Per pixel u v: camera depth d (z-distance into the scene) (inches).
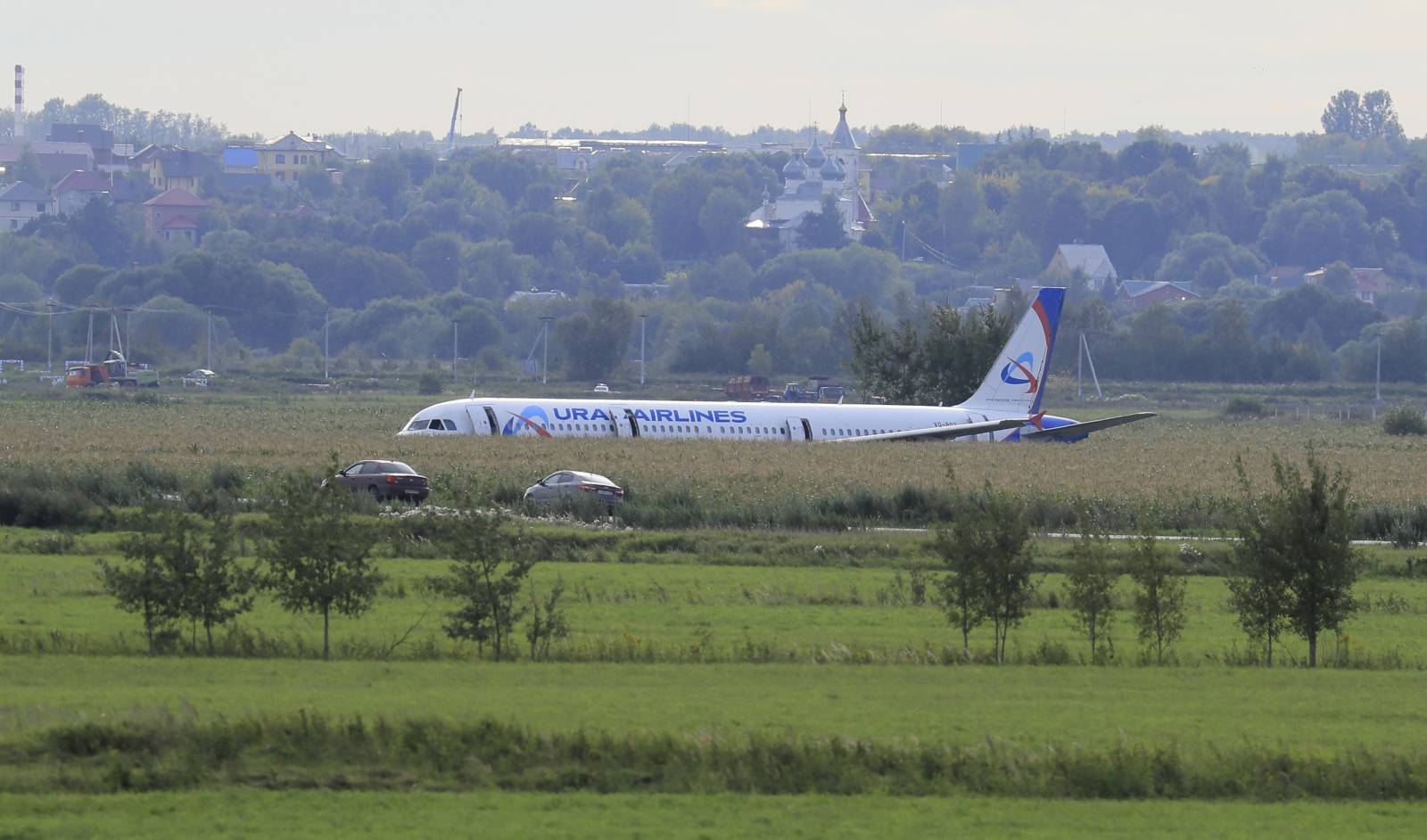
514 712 4407.0
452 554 5871.1
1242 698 4980.3
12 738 3981.3
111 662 5290.4
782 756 4018.2
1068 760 4033.0
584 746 4040.4
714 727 4261.8
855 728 4335.6
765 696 4795.8
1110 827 3659.0
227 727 4065.0
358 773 3934.5
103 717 4133.9
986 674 5398.6
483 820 3604.8
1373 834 3646.7
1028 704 4776.1
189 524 5885.8
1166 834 3609.7
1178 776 4018.2
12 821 3548.2
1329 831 3663.9
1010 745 4136.3
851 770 3978.8
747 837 3511.3
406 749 4033.0
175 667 5201.8
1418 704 4928.6
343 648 5723.4
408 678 5049.2
